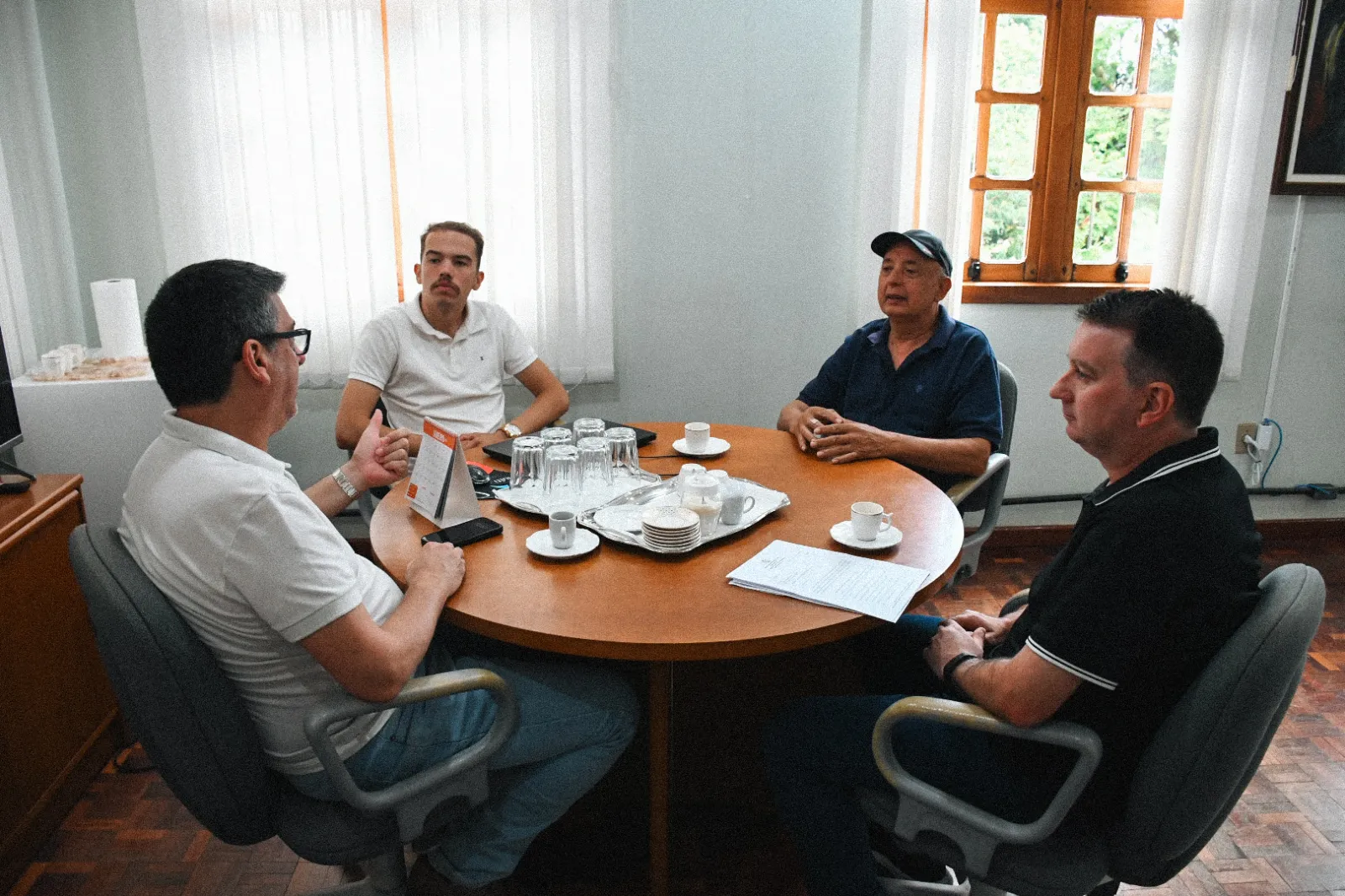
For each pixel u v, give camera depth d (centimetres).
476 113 290
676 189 308
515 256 303
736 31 297
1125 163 322
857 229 315
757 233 315
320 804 132
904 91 294
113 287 274
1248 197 306
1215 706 107
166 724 117
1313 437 346
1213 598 111
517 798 146
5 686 177
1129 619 111
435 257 259
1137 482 116
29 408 255
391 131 294
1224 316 317
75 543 121
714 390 328
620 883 177
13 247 272
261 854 187
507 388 318
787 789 145
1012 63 312
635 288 316
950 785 129
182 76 279
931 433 241
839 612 139
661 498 183
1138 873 120
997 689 120
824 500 188
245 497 114
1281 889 177
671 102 301
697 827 193
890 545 161
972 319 324
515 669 153
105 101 288
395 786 128
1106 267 330
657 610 139
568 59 287
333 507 178
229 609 118
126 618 112
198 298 116
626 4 291
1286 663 105
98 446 261
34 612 187
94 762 210
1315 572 114
